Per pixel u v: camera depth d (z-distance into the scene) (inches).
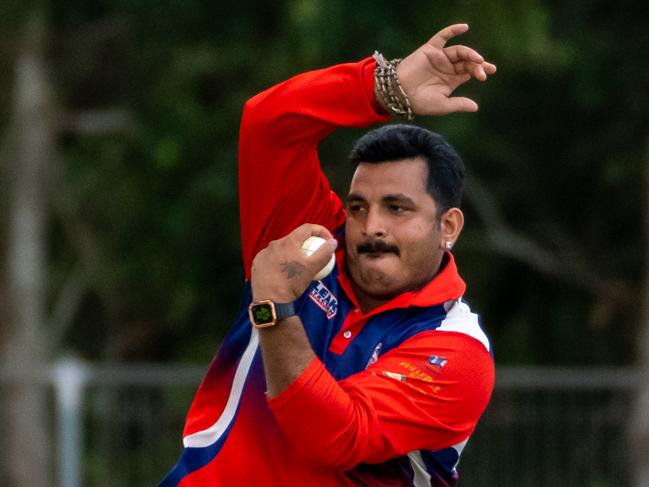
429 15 1924.2
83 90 2245.3
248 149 564.1
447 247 565.9
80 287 2324.1
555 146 2342.5
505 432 1326.3
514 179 2329.0
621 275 2303.2
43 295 2234.3
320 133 558.6
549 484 1318.9
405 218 552.4
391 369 539.5
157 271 2326.5
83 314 2453.2
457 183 563.5
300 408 506.3
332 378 516.7
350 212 562.6
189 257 2319.1
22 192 2137.1
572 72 2222.0
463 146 2169.0
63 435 1261.1
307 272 514.0
